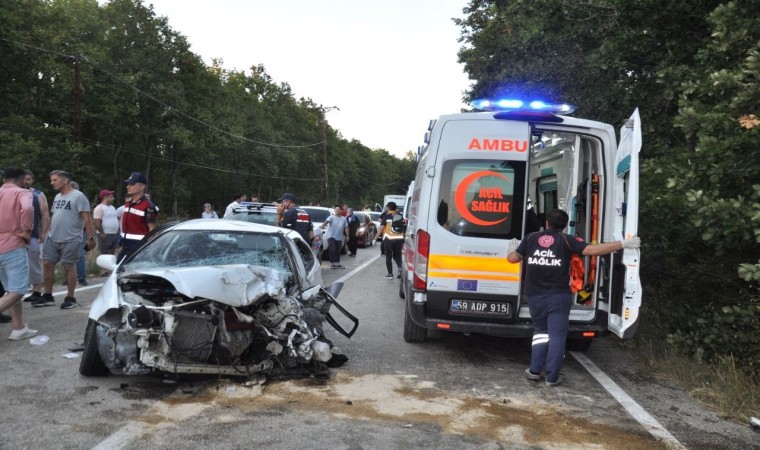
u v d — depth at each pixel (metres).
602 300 6.03
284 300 4.98
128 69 46.19
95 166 45.78
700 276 7.05
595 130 6.04
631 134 5.38
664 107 9.41
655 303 7.75
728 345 5.82
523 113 5.97
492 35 19.02
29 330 6.23
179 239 5.84
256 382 4.86
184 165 53.84
